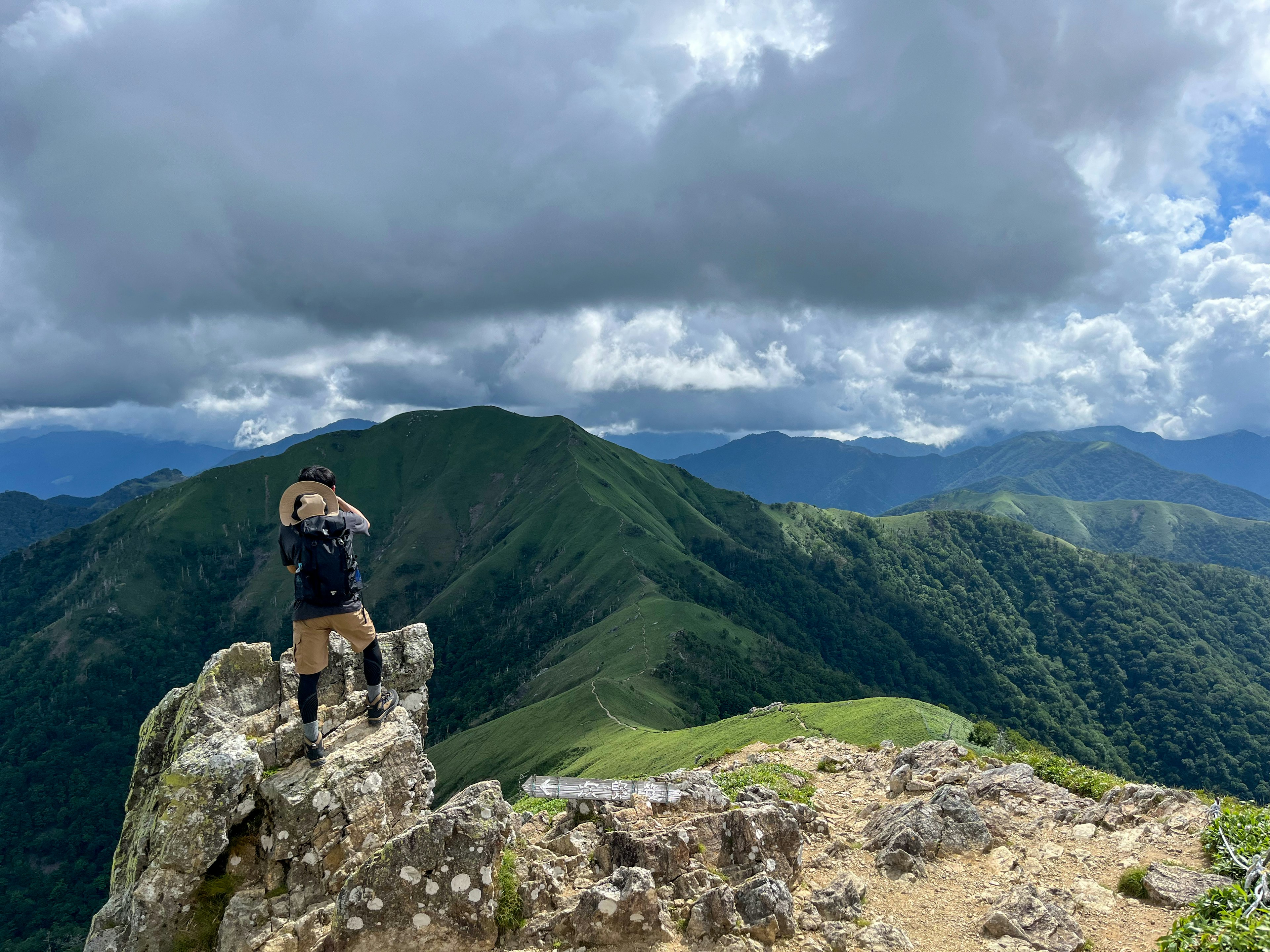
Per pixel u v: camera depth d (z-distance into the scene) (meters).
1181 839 13.03
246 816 9.43
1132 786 15.66
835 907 10.64
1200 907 10.11
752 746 29.50
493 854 9.05
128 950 8.76
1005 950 9.73
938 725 75.06
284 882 9.30
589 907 9.14
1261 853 11.11
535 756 152.25
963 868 12.38
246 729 10.52
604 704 165.75
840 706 94.38
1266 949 8.46
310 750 9.88
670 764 96.12
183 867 8.85
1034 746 62.41
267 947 8.52
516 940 8.99
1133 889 11.31
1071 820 14.48
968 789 16.91
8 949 195.25
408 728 11.02
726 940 9.17
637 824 12.43
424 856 8.73
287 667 11.34
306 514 9.93
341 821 9.59
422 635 13.12
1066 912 10.59
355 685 11.91
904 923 10.60
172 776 9.12
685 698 189.62
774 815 12.05
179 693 11.43
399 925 8.54
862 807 17.31
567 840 11.77
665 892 10.21
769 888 9.99
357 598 10.09
